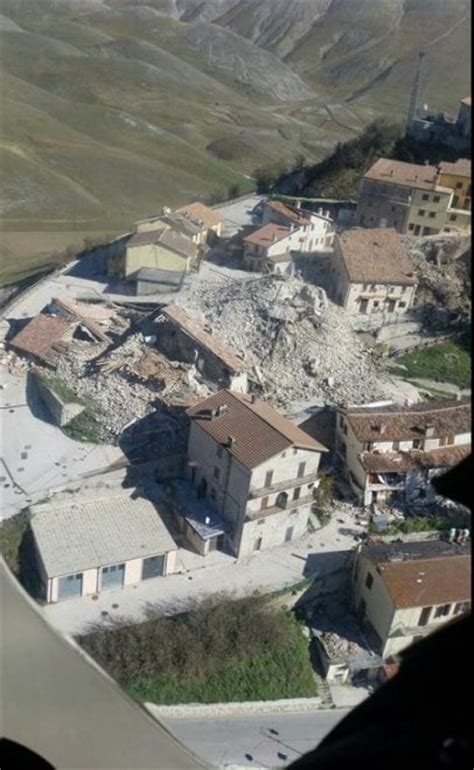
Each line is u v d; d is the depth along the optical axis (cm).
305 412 3853
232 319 4334
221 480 3228
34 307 4522
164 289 4634
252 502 3102
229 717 2636
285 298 4416
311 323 4328
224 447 3173
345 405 3922
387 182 5347
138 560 2970
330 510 3488
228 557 3197
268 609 3016
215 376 3938
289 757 2530
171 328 4106
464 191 5278
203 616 2848
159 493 3375
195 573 3092
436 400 4109
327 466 3716
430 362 4388
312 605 3131
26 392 3903
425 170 5469
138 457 3516
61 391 3841
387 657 2912
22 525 3034
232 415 3331
